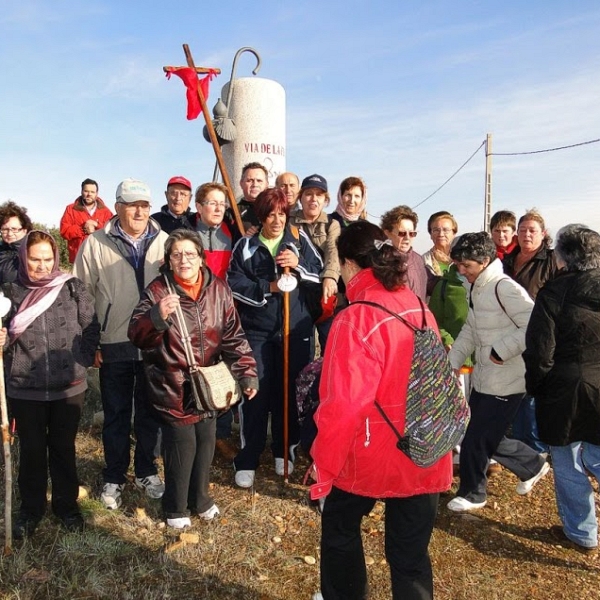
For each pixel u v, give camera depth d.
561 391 3.11
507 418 3.67
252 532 3.50
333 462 2.06
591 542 3.34
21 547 3.21
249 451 4.11
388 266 2.26
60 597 2.85
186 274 3.20
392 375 2.15
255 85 6.16
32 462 3.25
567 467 3.33
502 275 3.67
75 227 7.87
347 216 4.76
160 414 3.27
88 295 3.42
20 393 3.17
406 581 2.27
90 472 4.26
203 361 3.32
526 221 4.69
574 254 3.11
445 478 2.30
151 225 3.93
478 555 3.35
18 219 4.05
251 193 4.71
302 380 3.55
